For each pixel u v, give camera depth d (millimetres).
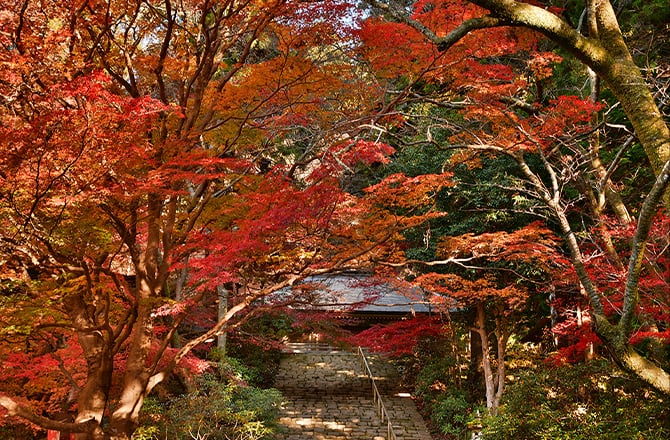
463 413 12602
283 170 7051
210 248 6164
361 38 6652
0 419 6309
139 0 6164
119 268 8508
